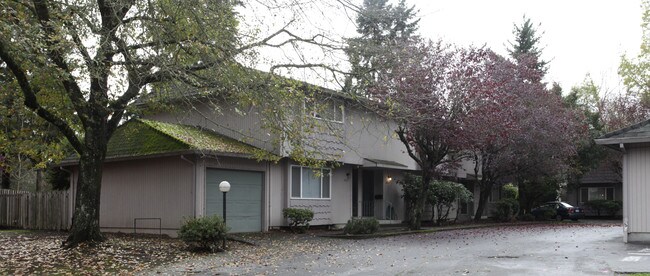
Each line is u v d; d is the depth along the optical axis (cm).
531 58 3066
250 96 1368
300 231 2208
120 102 1446
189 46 1301
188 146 1886
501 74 2514
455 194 2848
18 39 1070
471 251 1537
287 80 1398
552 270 1133
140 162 2095
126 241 1748
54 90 1539
